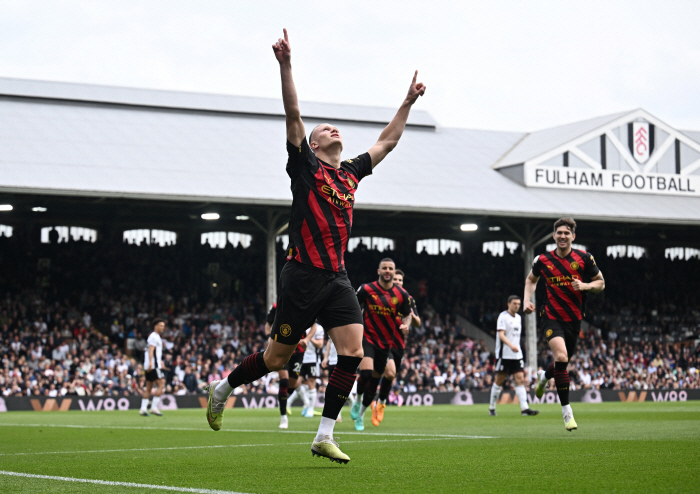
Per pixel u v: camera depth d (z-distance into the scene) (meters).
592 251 39.22
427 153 32.09
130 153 26.45
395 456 6.20
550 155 31.16
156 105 30.88
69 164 24.72
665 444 7.07
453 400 26.89
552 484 4.37
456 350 32.22
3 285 30.12
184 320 30.45
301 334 5.15
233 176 26.25
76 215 31.95
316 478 4.76
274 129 31.39
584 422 11.96
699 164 33.34
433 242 37.91
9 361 24.86
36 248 31.23
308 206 5.08
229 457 6.30
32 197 25.67
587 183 31.59
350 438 8.55
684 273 39.94
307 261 5.07
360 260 36.62
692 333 37.75
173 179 25.22
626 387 32.47
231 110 31.88
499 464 5.48
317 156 5.24
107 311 30.12
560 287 8.82
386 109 35.28
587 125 33.56
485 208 27.95
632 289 38.66
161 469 5.38
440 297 36.12
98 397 22.95
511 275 38.03
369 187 27.64
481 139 35.28
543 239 30.70
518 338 15.62
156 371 17.38
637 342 36.22
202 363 27.61
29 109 28.48
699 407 20.36
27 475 5.07
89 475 5.06
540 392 10.08
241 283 34.41
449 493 4.08
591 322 36.91
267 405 24.42
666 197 32.56
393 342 10.95
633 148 32.38
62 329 27.59
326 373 26.06
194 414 18.16
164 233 33.81
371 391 10.27
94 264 31.64
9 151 24.72
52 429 11.31
